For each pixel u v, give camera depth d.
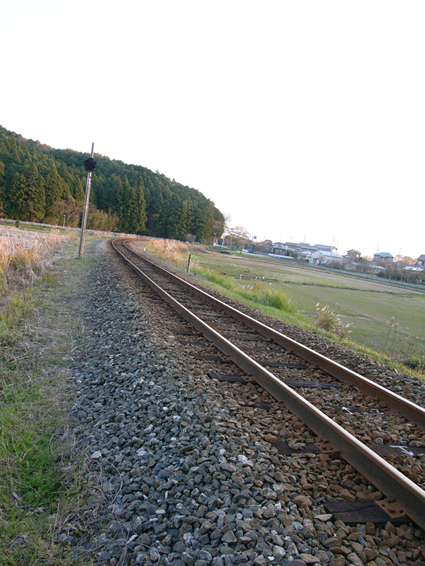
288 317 12.10
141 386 4.39
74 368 5.10
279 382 4.44
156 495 2.64
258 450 3.28
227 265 50.28
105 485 2.74
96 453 3.11
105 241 39.56
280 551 2.19
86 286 11.09
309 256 137.00
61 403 4.05
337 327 12.40
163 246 40.69
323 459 3.25
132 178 128.12
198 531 2.32
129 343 5.91
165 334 6.55
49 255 16.48
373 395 4.93
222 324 8.41
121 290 10.34
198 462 2.99
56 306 8.44
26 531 2.31
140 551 2.19
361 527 2.49
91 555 2.19
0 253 11.02
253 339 7.33
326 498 2.77
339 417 4.20
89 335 6.54
